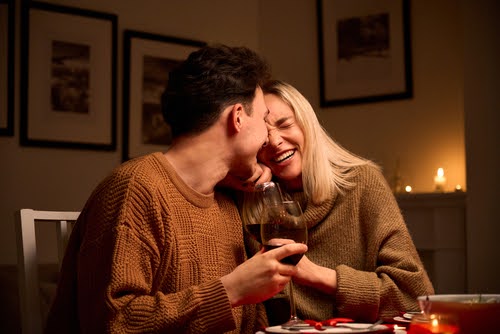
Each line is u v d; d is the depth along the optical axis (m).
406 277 1.78
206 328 1.35
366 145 4.40
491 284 3.63
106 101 4.17
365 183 1.98
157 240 1.45
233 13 4.72
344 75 4.49
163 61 4.39
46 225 3.89
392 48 4.32
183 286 1.52
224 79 1.57
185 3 4.53
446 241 3.85
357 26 4.46
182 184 1.57
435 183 4.05
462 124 4.06
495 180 3.65
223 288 1.37
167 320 1.32
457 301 1.09
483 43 3.71
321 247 1.96
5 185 3.84
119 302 1.33
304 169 1.97
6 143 3.86
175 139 1.62
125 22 4.30
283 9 4.75
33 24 3.97
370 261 1.90
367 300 1.72
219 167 1.61
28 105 3.92
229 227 1.72
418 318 1.15
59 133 4.00
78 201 4.05
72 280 1.53
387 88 4.33
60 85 4.03
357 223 1.95
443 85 4.15
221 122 1.58
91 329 1.36
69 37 4.08
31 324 1.68
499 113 3.65
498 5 3.68
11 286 3.47
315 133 1.98
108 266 1.37
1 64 3.87
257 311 1.81
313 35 4.62
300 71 4.67
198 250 1.56
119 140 4.22
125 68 4.25
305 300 1.87
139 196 1.44
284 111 1.98
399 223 1.92
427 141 4.19
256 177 1.79
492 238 3.64
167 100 1.60
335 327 1.38
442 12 4.18
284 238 1.46
